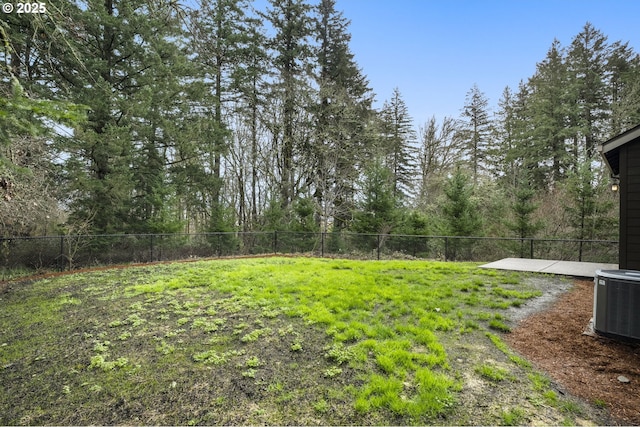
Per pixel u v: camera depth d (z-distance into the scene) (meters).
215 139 13.52
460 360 3.12
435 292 5.46
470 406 2.41
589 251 10.80
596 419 2.26
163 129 11.47
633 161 5.68
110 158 9.58
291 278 6.64
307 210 13.88
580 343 3.49
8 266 7.90
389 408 2.41
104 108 9.03
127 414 2.41
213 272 7.48
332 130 16.44
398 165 24.16
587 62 18.75
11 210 6.75
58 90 8.66
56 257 8.50
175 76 10.78
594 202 10.84
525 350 3.36
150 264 9.25
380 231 12.94
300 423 2.28
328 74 17.36
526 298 5.24
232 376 2.91
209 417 2.36
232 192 18.05
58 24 4.62
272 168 17.23
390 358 3.11
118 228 10.20
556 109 18.28
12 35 6.44
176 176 13.05
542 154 19.08
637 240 5.60
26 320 4.41
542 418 2.27
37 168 7.47
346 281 6.28
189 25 5.89
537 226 11.49
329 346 3.45
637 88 15.67
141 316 4.50
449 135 22.12
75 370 3.05
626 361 3.08
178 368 3.07
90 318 4.46
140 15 8.97
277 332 3.86
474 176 20.67
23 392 2.71
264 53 15.45
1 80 4.38
